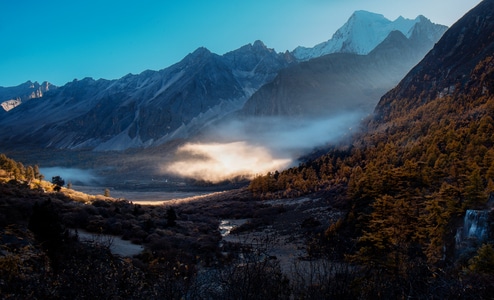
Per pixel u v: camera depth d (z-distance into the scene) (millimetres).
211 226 76438
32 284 16047
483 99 85312
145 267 29562
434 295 11336
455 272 22781
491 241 27453
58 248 27141
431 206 37719
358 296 12305
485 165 50219
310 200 89500
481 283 12828
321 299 11617
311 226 62438
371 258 22938
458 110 87500
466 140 66125
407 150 80562
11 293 15750
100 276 14273
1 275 19922
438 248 32062
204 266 28703
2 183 64562
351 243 35469
